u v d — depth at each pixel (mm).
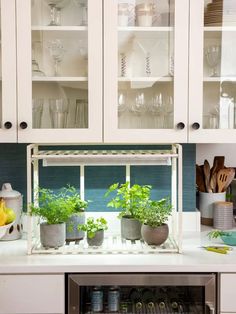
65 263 2113
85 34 2346
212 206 2781
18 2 2293
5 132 2324
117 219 2680
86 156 2285
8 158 2676
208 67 2375
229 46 2383
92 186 2699
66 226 2432
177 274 2102
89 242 2348
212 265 2088
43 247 2342
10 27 2299
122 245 2385
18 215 2514
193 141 2357
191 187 2707
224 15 2369
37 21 2348
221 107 2383
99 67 2326
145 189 2471
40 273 2094
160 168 2707
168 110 2367
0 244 2430
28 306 2102
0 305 2094
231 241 2396
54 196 2516
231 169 2777
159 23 2363
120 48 2354
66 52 2361
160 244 2342
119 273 2105
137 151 2596
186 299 2170
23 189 2695
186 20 2322
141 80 2365
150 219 2338
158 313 2186
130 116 2365
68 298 2102
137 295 2191
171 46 2359
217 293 2121
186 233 2637
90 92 2330
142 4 2359
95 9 2311
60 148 2686
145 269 2084
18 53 2307
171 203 2686
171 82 2363
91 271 2090
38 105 2352
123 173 2701
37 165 2479
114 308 2178
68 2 2352
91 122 2338
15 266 2080
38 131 2328
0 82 2322
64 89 2359
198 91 2340
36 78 2348
